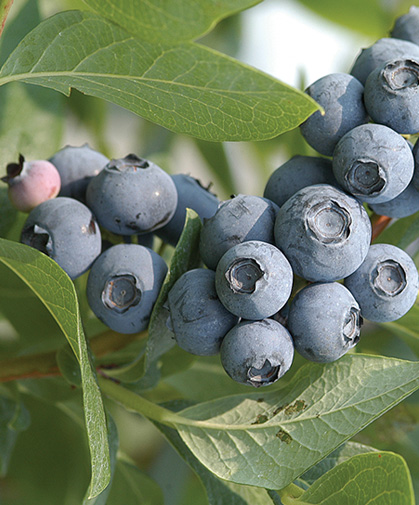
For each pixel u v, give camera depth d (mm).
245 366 330
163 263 349
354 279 341
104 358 375
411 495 316
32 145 399
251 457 341
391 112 339
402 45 354
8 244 332
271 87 319
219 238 337
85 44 329
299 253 332
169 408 368
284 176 348
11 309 397
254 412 347
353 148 336
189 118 336
